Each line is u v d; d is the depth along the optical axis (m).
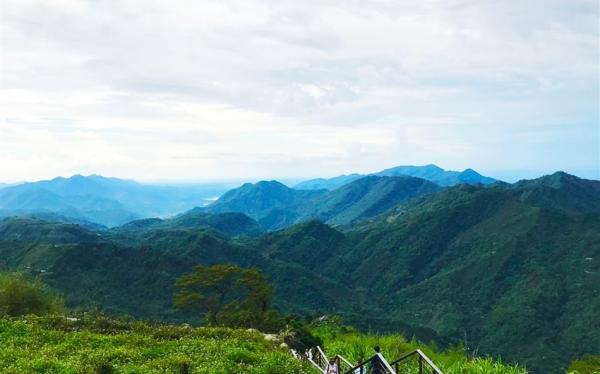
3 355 19.97
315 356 27.38
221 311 88.62
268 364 20.73
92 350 22.50
